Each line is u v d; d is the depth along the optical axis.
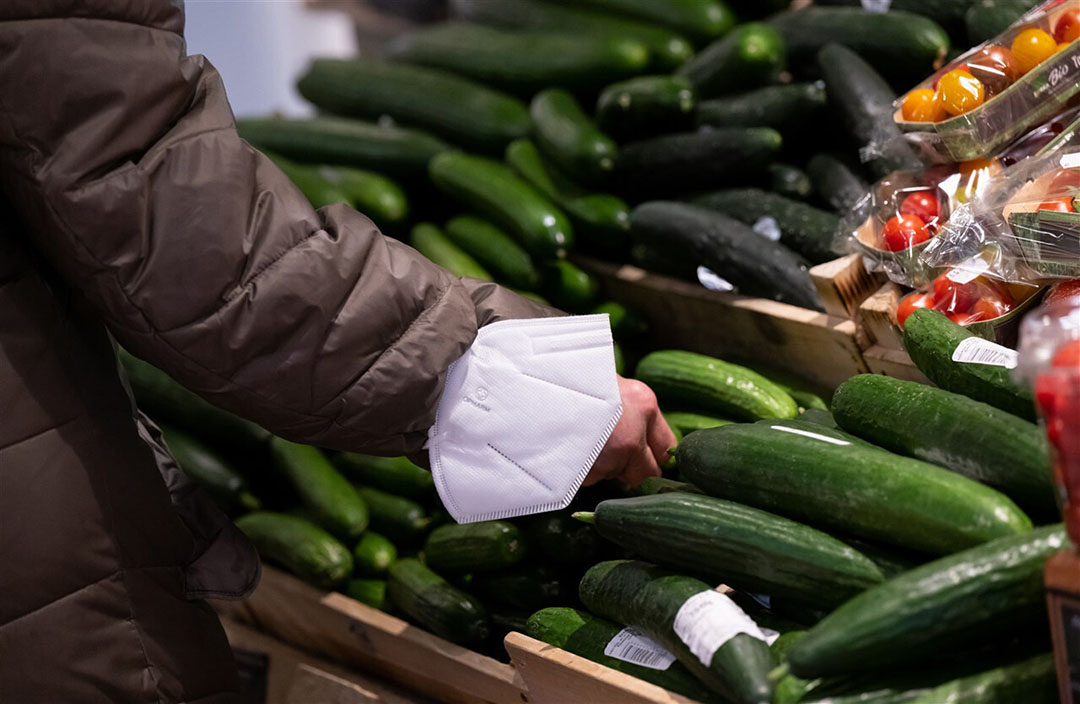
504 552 1.93
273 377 1.51
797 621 1.45
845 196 2.33
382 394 1.57
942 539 1.27
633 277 2.52
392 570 2.16
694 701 1.39
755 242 2.25
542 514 1.94
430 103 3.07
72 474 1.51
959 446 1.38
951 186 1.92
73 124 1.38
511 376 1.67
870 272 2.07
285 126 3.17
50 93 1.36
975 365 1.50
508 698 1.82
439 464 1.69
